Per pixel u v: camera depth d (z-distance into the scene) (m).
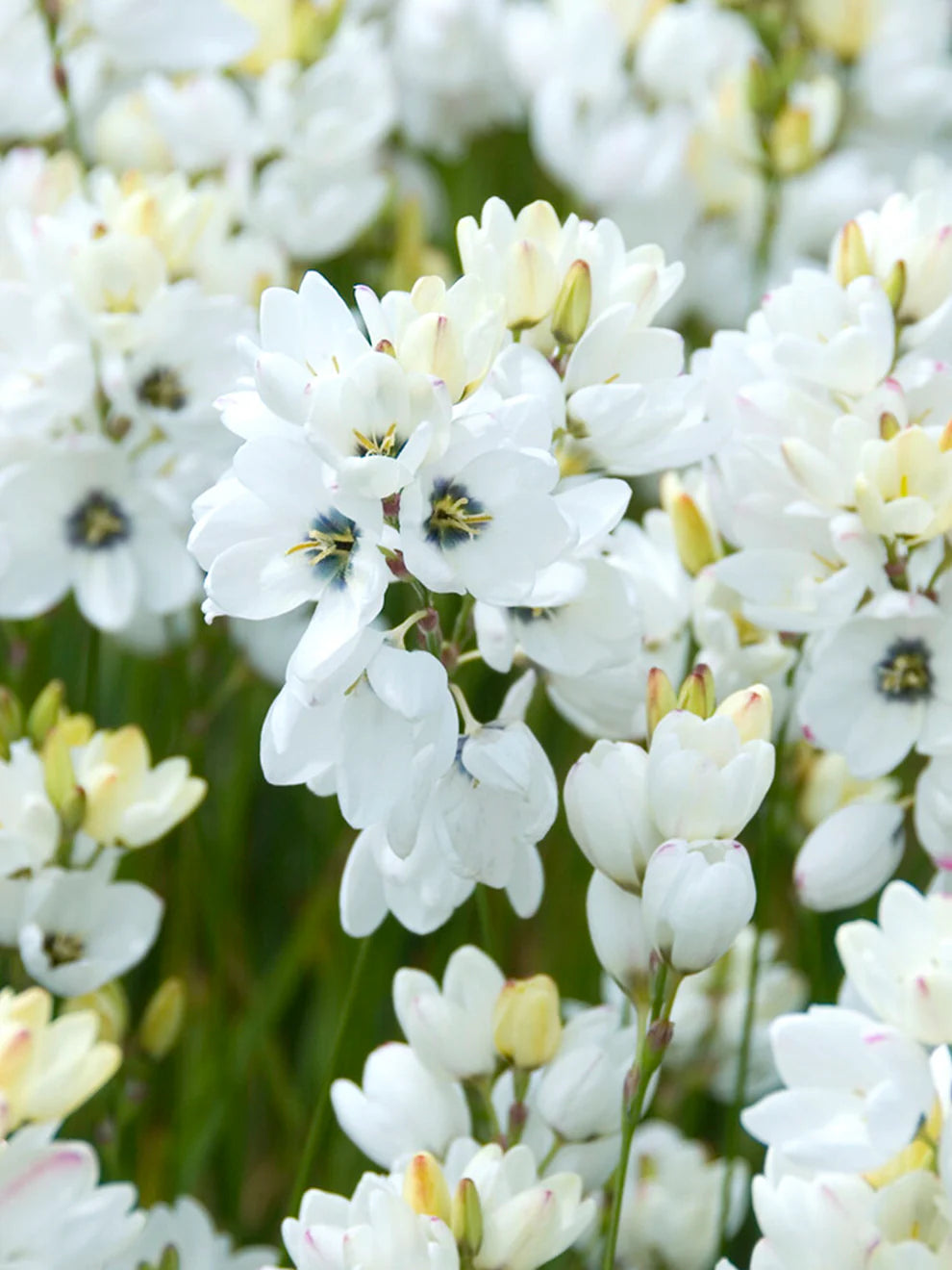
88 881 0.92
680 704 0.84
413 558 0.81
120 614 0.99
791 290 0.91
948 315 0.91
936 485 0.88
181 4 1.08
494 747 0.83
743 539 0.91
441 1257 0.81
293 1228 0.83
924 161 1.01
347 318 0.82
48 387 0.97
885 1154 0.82
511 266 0.86
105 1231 0.85
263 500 0.82
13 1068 0.83
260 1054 1.07
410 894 0.86
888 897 0.84
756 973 0.94
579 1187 0.85
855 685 0.90
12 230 0.99
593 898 0.85
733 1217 0.98
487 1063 0.87
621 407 0.86
